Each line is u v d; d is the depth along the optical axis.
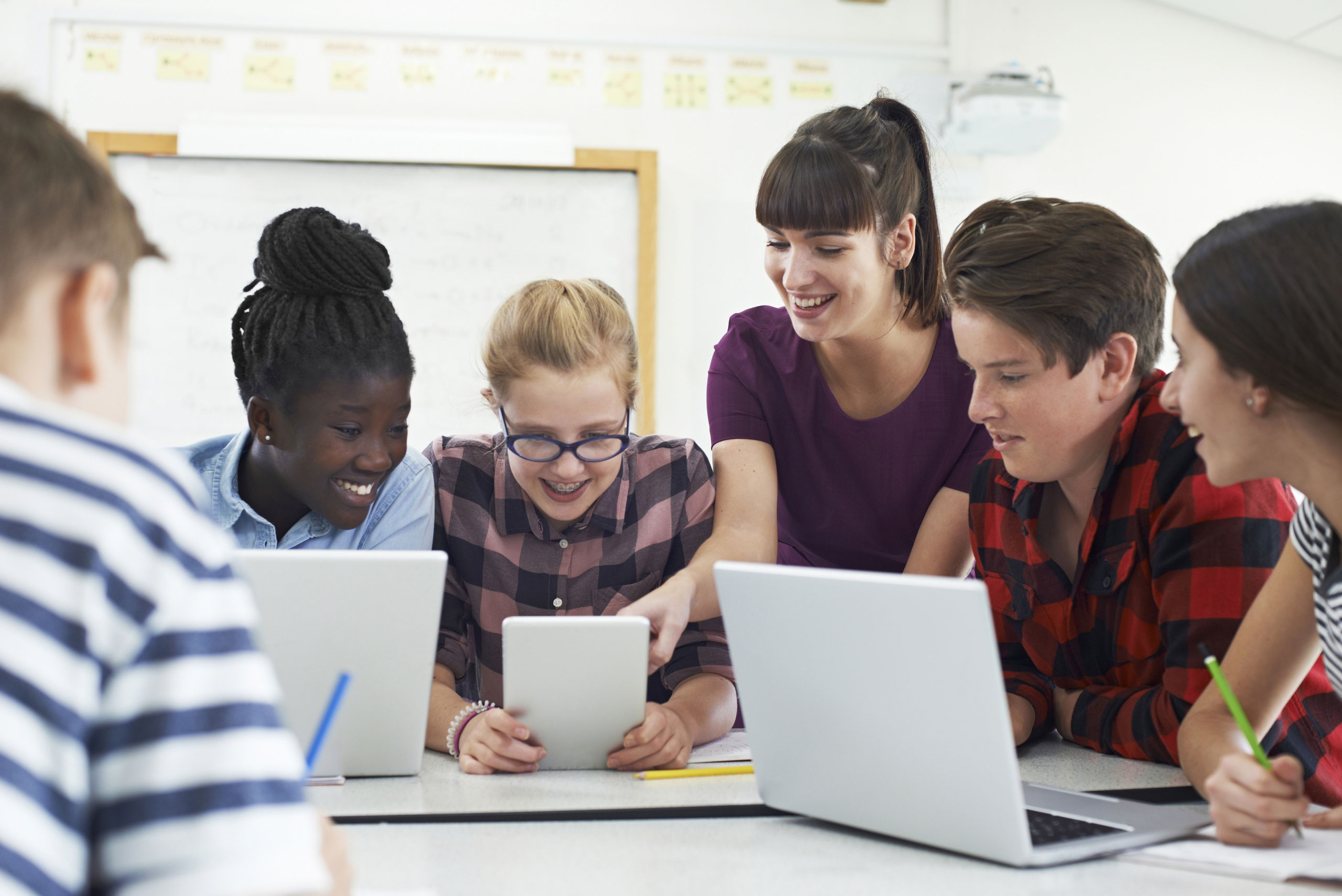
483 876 0.72
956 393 1.50
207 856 0.42
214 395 2.56
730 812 0.90
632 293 2.68
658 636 1.22
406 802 0.93
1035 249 1.08
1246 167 2.89
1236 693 0.97
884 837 0.82
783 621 0.85
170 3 2.61
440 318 2.63
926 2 2.83
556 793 0.97
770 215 1.33
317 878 0.44
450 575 1.41
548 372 1.24
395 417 1.28
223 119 2.57
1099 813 0.86
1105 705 1.16
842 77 2.79
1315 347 0.78
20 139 0.48
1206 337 0.83
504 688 1.06
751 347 1.56
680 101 2.73
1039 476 1.16
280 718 0.46
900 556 1.59
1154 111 2.88
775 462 1.55
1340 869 0.71
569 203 2.67
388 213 2.62
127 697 0.42
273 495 1.34
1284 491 1.10
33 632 0.40
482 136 2.63
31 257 0.47
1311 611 0.94
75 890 0.40
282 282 1.24
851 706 0.81
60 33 2.59
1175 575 1.09
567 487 1.30
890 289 1.44
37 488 0.42
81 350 0.49
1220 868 0.72
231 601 0.46
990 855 0.75
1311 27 2.80
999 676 0.72
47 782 0.40
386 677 1.00
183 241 2.56
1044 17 2.86
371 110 2.64
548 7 2.71
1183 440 1.12
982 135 2.67
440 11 2.68
